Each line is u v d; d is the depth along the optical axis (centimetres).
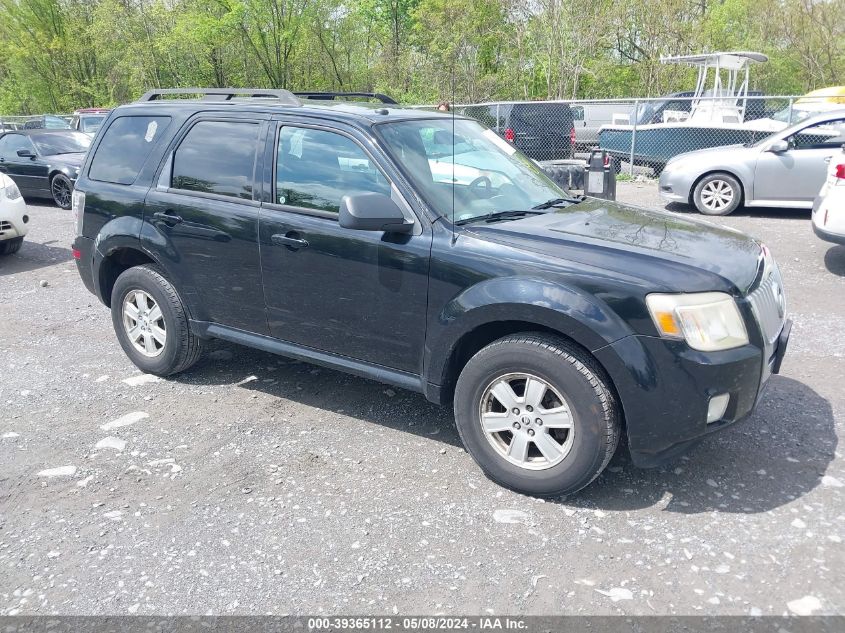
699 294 315
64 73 4228
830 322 599
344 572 296
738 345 320
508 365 338
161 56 3447
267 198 419
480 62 2677
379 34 3600
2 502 354
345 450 400
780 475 363
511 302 329
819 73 2659
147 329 494
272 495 356
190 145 458
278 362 534
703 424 317
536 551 308
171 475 376
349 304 391
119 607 279
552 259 331
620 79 2764
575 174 844
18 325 641
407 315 372
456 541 316
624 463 380
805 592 278
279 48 3547
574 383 322
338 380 499
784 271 767
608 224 381
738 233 400
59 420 443
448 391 376
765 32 2697
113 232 482
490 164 433
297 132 414
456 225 363
